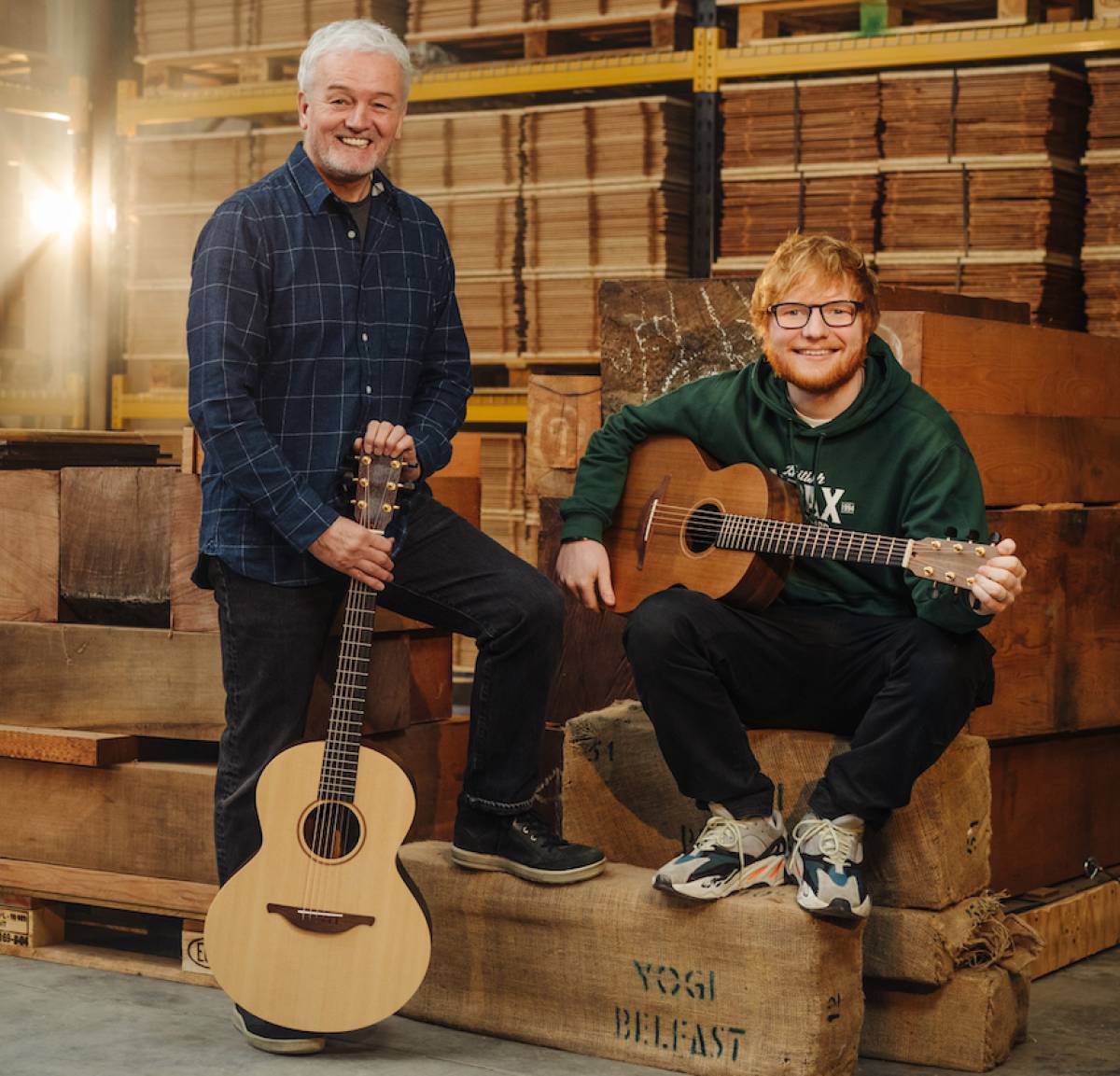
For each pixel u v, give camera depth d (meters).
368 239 3.05
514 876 3.12
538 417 3.94
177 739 3.80
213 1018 3.23
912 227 5.10
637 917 2.98
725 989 2.90
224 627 3.07
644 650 2.96
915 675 2.86
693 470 3.17
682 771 2.98
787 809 3.12
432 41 5.86
